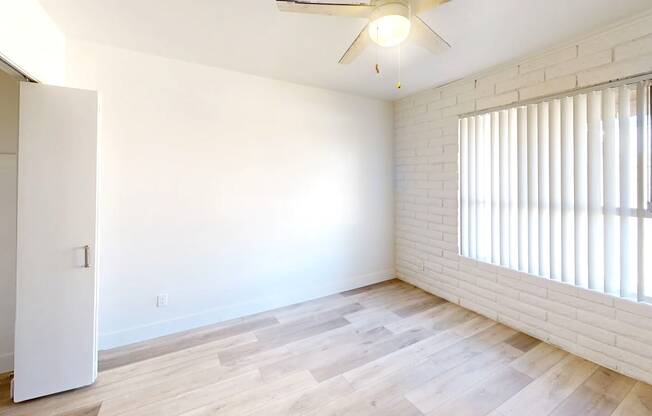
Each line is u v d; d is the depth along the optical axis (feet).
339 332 7.89
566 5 5.31
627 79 5.71
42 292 5.54
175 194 7.77
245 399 5.50
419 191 10.78
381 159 11.56
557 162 6.84
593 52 6.17
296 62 7.88
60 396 5.61
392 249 12.04
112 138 7.01
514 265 7.82
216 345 7.30
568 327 6.76
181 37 6.57
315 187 10.05
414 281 11.27
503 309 8.15
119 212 7.16
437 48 5.81
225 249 8.52
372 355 6.84
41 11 5.50
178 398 5.54
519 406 5.25
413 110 10.85
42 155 5.49
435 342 7.34
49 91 5.50
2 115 6.21
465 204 9.11
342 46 6.98
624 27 5.75
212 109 8.14
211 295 8.38
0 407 5.32
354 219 11.00
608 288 6.11
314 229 10.11
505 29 6.13
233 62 7.86
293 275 9.75
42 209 5.51
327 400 5.45
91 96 5.82
